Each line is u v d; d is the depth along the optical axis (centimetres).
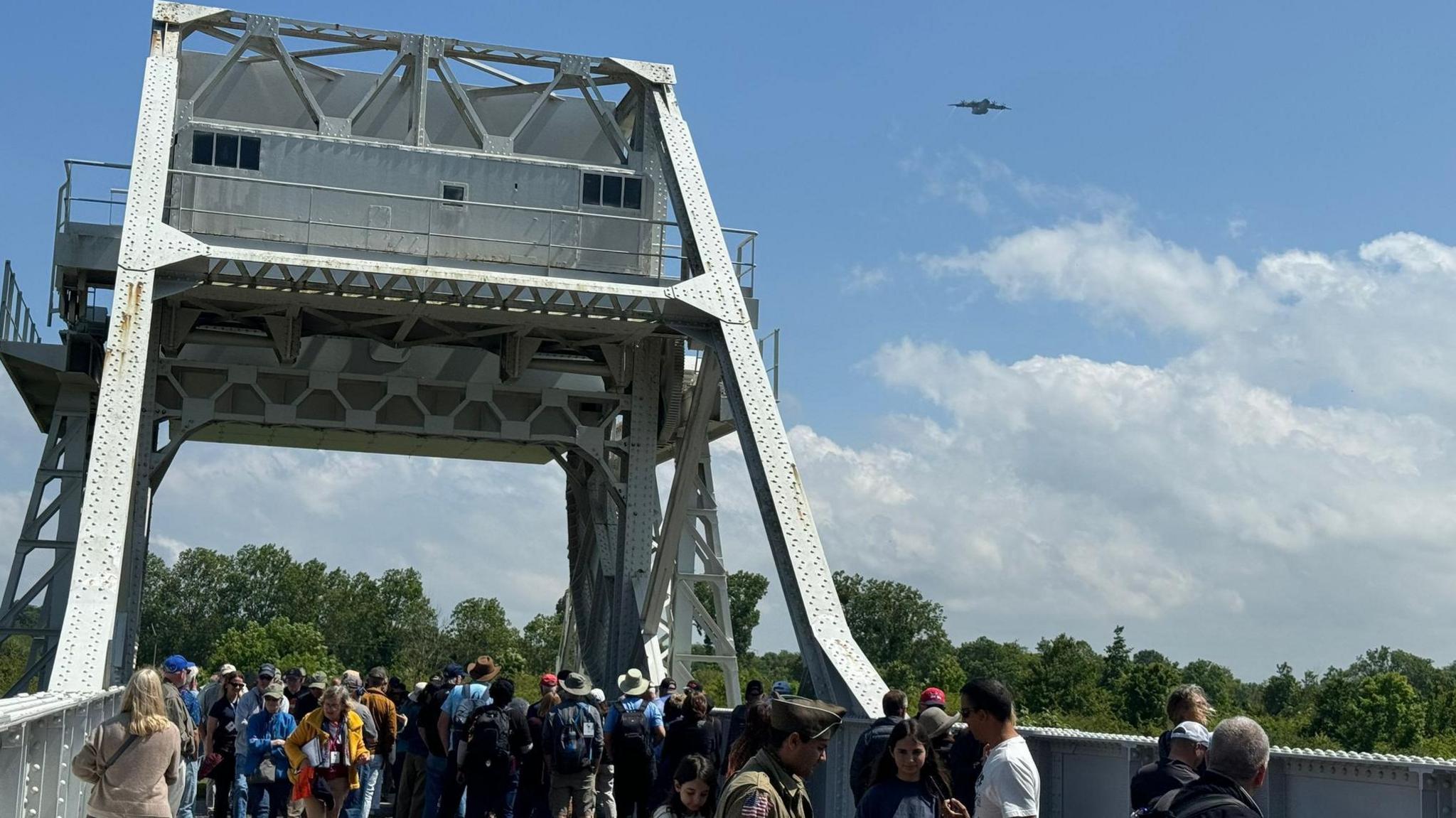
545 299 2705
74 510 3017
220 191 2986
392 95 3266
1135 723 8375
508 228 3130
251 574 16788
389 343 3078
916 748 850
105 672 2197
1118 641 9600
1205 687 13400
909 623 12575
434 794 1977
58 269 2806
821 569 2369
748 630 13412
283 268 2578
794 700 736
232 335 3139
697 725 1873
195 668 1972
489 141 3150
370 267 2625
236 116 3164
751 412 2545
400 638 15438
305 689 2112
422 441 3616
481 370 3331
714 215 2845
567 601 4272
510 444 3609
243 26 3011
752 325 2991
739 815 703
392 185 3069
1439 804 1045
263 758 1798
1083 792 1393
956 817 855
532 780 1811
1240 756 696
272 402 3125
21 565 2961
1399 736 8725
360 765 1830
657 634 3081
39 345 2995
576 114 3338
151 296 2469
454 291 2666
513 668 12419
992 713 877
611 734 1927
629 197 3194
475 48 3127
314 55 3080
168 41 2902
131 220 2539
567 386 3425
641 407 3231
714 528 3278
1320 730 9000
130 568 2922
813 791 1944
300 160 3025
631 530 3195
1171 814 702
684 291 2691
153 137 2697
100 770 1082
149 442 2988
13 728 1081
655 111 3178
